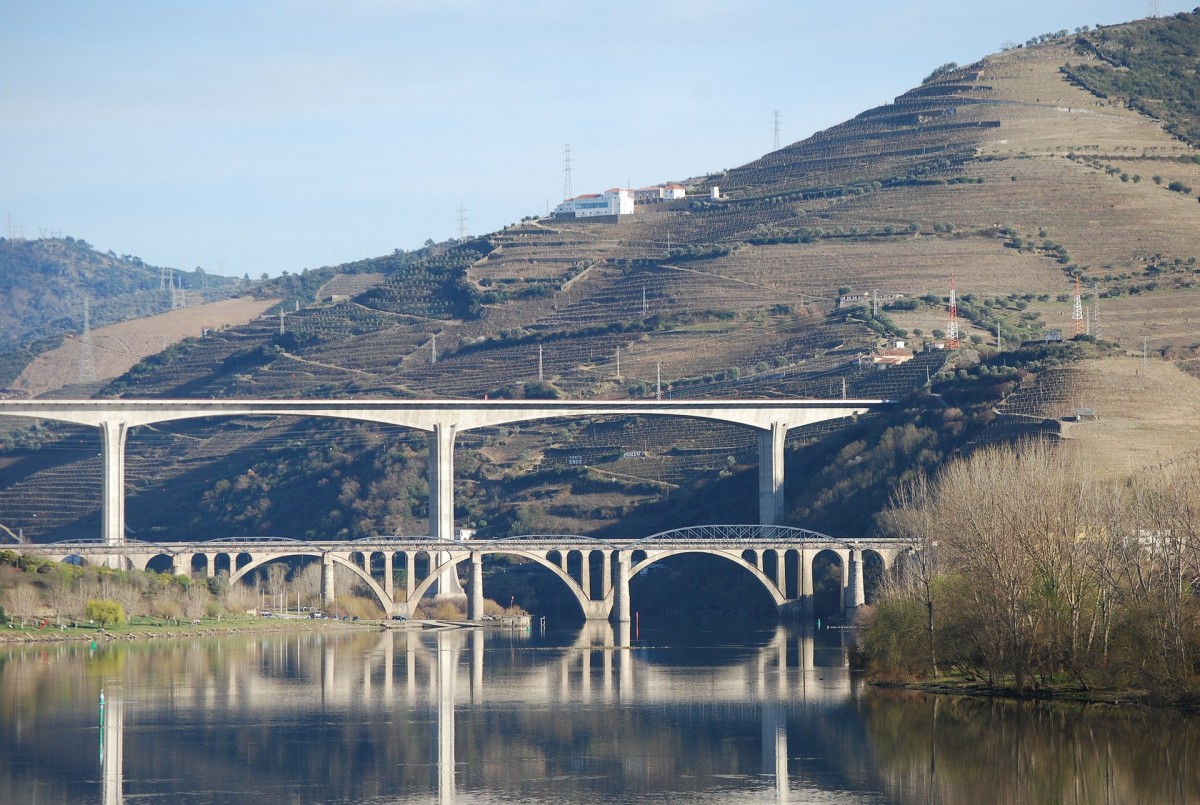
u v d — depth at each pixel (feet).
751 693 555.69
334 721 492.95
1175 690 455.63
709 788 388.16
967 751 417.69
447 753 435.94
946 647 524.52
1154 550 496.64
